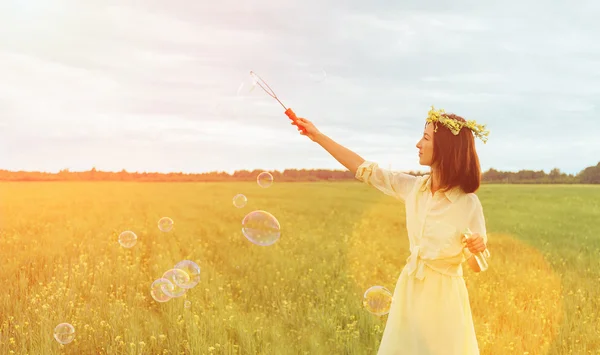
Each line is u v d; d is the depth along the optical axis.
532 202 30.34
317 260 9.98
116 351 5.20
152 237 13.01
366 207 25.27
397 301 3.57
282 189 44.25
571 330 6.17
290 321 6.23
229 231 14.09
